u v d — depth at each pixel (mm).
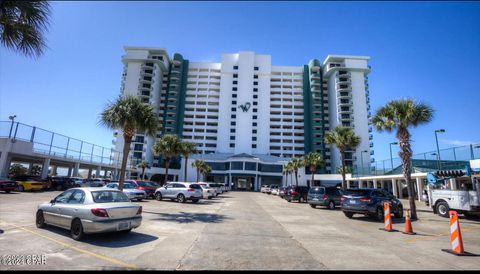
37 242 7164
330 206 20750
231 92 108500
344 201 15023
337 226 11867
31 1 6363
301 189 28359
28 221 10133
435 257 6844
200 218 12812
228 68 110500
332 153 96500
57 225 8398
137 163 62094
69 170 43219
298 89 111062
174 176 84500
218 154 85438
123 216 7969
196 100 109250
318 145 99625
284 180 82188
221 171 81125
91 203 7848
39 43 6820
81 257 5980
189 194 21406
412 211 15719
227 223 11594
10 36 6582
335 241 8523
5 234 7918
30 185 25484
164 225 10438
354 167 51094
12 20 6402
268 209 19453
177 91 104938
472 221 14633
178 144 36250
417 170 31578
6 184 22172
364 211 14039
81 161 36844
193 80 111250
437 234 10383
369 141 94188
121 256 6133
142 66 99562
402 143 16938
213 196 32188
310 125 104438
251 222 12219
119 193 8930
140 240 7773
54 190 29109
